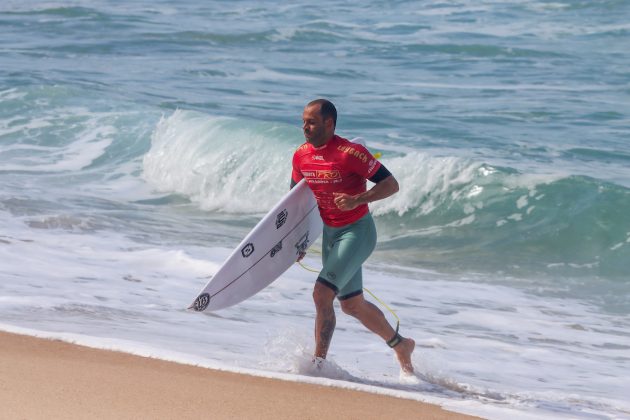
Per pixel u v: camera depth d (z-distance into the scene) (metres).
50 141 57.34
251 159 49.34
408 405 15.20
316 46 113.56
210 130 52.31
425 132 61.41
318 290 18.05
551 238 40.03
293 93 79.25
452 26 132.38
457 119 67.12
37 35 112.50
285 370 17.55
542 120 67.75
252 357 18.50
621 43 116.69
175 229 39.19
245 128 51.31
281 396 14.36
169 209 46.16
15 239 31.98
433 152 54.19
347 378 18.05
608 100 77.75
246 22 133.00
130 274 28.34
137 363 15.88
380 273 34.53
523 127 64.69
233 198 48.28
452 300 30.45
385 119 66.38
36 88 63.78
